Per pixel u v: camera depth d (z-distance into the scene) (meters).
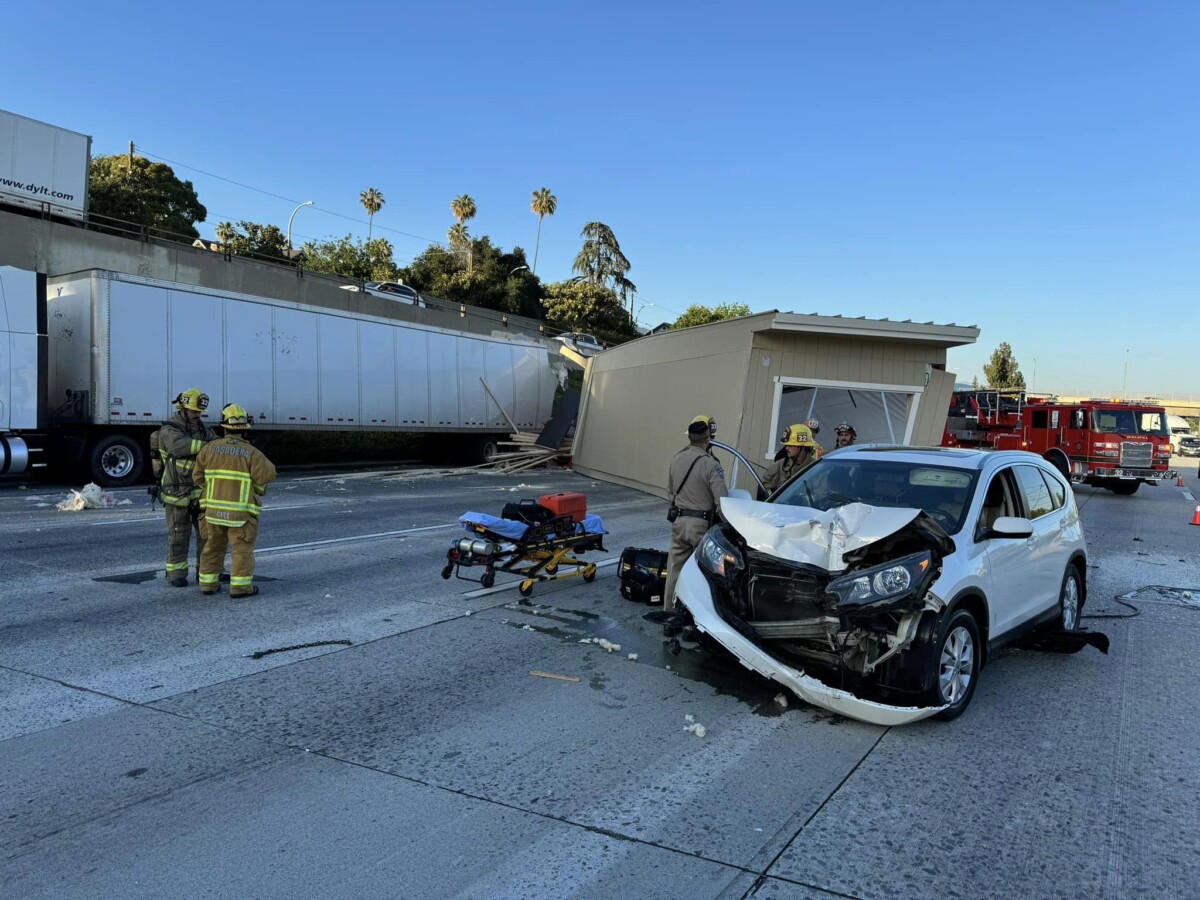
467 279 55.62
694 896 2.87
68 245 24.55
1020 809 3.59
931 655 4.43
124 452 16.42
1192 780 3.93
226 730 4.21
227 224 53.22
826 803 3.60
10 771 3.69
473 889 2.88
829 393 17.59
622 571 7.27
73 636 5.77
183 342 17.12
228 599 6.96
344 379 20.73
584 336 45.22
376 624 6.29
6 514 11.76
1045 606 5.87
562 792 3.63
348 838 3.19
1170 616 7.38
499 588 7.64
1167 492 23.28
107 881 2.87
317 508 13.35
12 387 14.49
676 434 16.69
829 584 4.46
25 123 23.08
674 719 4.55
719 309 63.22
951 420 28.44
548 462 24.19
